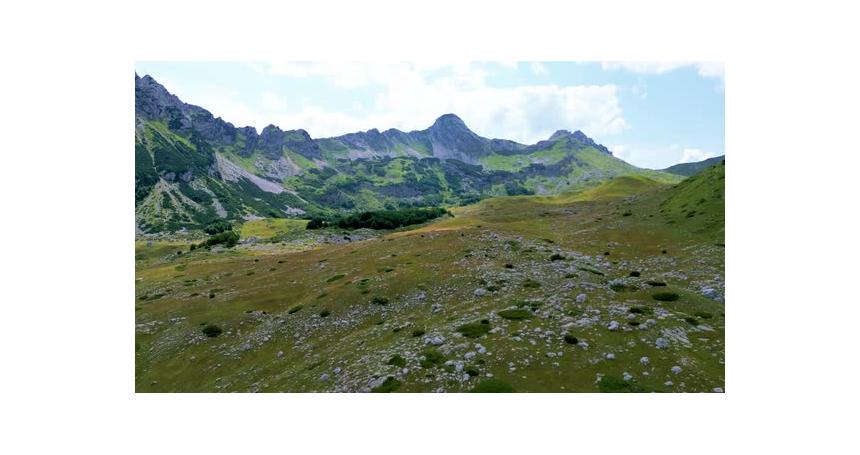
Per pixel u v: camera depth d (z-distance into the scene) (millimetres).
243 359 47500
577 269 59906
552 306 42750
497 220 151625
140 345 53844
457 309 48094
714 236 73312
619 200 158375
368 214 186750
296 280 75438
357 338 45281
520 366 32125
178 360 49312
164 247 172375
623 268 63906
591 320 38500
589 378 30328
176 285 85750
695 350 33312
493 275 58250
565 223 118312
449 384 30625
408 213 190250
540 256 68875
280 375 40156
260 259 105875
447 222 157500
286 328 52750
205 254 143875
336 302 56969
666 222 91375
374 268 71688
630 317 38438
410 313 50281
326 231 175125
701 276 55250
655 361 31875
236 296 69000
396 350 37969
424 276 61312
